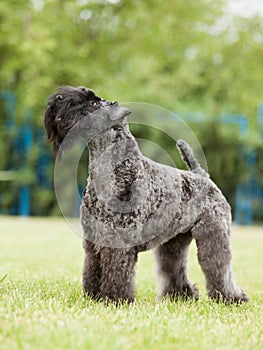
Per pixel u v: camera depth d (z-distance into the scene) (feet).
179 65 70.54
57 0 60.75
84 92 17.02
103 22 63.46
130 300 16.94
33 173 62.75
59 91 17.08
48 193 63.26
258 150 64.64
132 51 63.62
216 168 63.77
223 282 18.93
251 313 17.58
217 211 19.04
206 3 66.69
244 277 28.04
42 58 57.88
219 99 70.90
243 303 19.16
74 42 64.28
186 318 15.70
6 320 14.01
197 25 68.44
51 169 63.41
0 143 62.28
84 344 12.09
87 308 16.08
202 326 14.84
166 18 63.21
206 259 18.72
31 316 14.60
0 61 63.26
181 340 13.26
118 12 63.31
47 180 64.03
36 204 64.08
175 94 67.82
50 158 63.41
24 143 63.21
